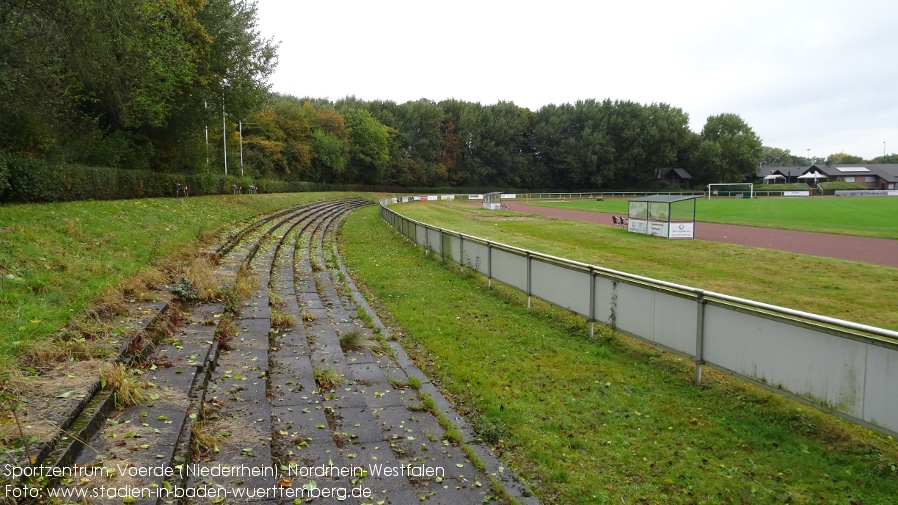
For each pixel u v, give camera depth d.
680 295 6.79
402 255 18.42
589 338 8.60
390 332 9.24
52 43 14.91
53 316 5.71
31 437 3.50
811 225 27.78
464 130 94.81
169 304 7.63
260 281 11.58
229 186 34.38
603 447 5.10
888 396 4.55
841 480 4.50
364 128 81.19
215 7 28.38
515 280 11.20
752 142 98.12
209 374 5.81
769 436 5.31
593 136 93.19
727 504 4.18
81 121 21.88
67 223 10.84
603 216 39.97
